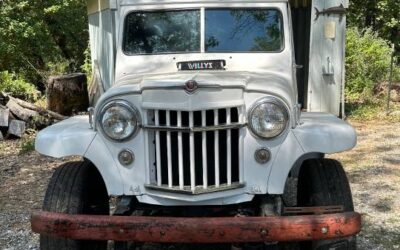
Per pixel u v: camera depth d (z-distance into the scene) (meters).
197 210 3.80
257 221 3.31
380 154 8.08
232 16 4.61
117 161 3.76
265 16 4.61
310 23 9.28
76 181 4.00
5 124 9.50
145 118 3.68
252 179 3.71
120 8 4.71
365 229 5.16
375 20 17.70
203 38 4.57
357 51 12.62
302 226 3.32
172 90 3.56
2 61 18.30
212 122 3.60
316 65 9.35
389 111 11.17
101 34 10.71
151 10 4.67
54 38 20.94
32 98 13.14
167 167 3.66
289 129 3.70
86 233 3.40
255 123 3.65
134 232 3.35
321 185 3.92
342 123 3.91
